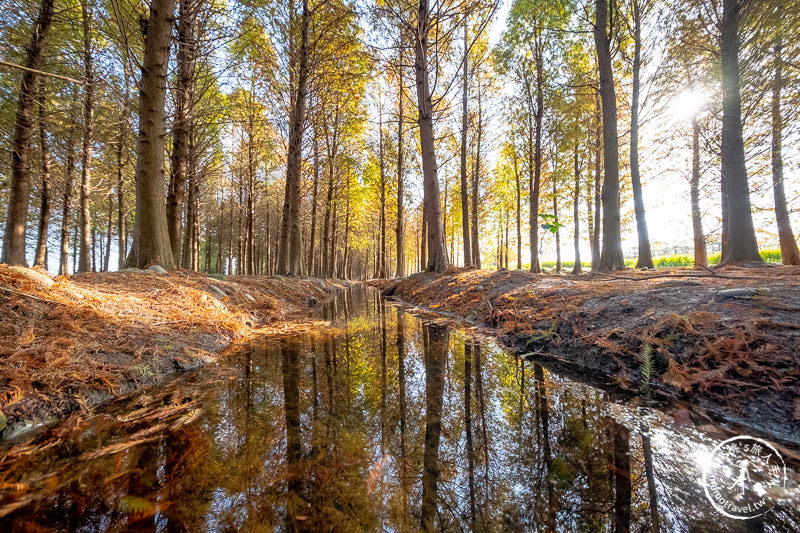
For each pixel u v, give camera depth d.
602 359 2.45
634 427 1.53
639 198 8.08
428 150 8.25
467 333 3.83
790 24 5.20
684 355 2.06
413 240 40.75
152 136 4.83
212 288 4.51
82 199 10.38
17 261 7.45
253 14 6.60
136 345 2.38
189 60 6.13
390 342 3.40
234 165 14.18
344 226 24.09
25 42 6.83
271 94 10.30
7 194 11.23
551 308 3.52
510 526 0.94
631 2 8.05
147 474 1.16
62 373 1.83
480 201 16.27
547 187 14.12
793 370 1.64
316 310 6.30
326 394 1.97
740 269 4.87
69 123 9.46
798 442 1.34
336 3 8.57
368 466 1.23
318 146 14.03
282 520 0.95
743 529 0.91
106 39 8.23
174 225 6.61
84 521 0.93
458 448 1.36
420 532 0.92
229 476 1.15
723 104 6.23
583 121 11.27
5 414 1.48
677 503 1.02
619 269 6.52
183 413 1.69
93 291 2.96
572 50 10.34
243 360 2.73
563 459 1.28
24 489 1.06
